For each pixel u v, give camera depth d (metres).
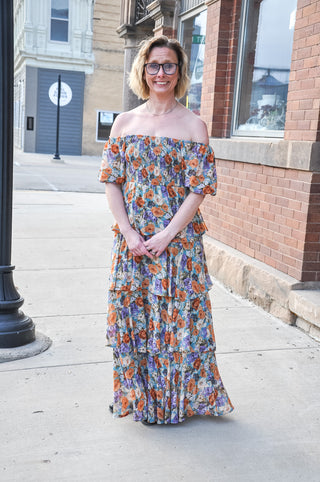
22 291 4.82
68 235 7.31
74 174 16.42
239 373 3.34
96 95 26.73
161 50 2.47
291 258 4.28
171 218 2.53
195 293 2.58
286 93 4.73
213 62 5.74
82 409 2.84
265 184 4.68
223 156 5.43
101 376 3.23
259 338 3.92
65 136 26.83
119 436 2.60
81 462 2.37
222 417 2.81
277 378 3.29
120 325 2.57
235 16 5.48
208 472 2.34
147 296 2.58
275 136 4.86
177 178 2.54
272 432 2.69
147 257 2.56
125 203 2.59
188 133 2.52
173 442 2.56
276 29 4.89
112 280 2.56
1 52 3.24
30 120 26.16
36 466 2.33
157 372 2.61
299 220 4.15
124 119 2.59
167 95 2.52
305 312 3.93
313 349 3.76
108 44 26.23
